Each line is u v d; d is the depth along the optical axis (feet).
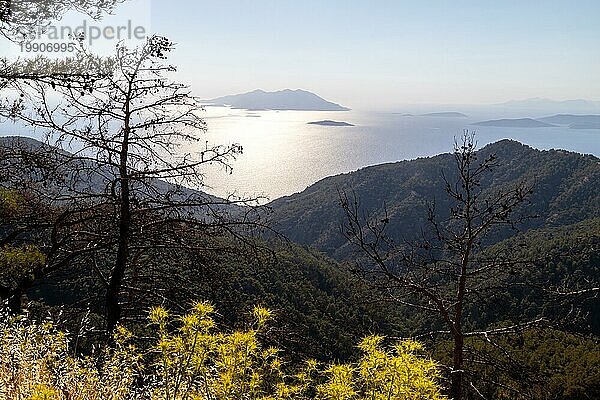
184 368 8.32
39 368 10.05
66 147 21.70
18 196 23.52
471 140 24.97
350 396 7.96
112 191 22.48
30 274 21.86
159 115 22.13
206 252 24.35
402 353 8.11
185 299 23.39
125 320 21.18
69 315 19.54
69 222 22.79
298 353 17.57
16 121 20.62
